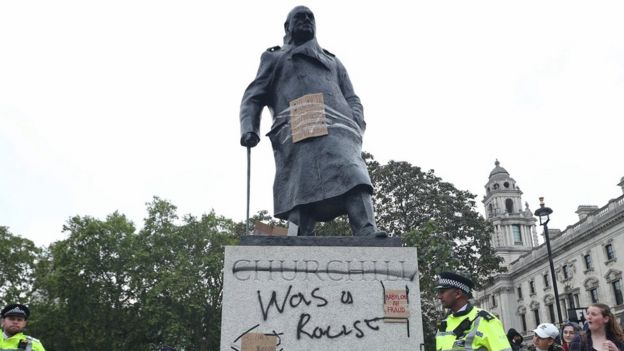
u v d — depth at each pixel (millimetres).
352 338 4621
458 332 4164
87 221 34500
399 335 4648
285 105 5980
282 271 4809
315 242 4977
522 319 61938
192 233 36094
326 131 5594
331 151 5504
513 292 64438
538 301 57969
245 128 5895
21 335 5469
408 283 4820
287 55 6230
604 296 46062
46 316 32625
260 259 4840
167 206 36625
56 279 32344
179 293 32344
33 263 36094
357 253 4906
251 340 4570
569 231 52875
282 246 4898
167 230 35656
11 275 34938
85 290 32781
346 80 6363
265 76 6238
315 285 4773
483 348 4059
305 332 4617
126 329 33125
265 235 5109
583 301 49125
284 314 4668
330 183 5379
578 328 7684
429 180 29016
